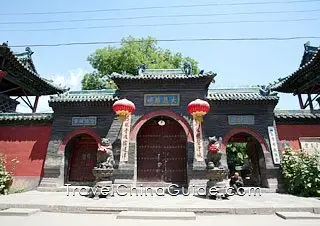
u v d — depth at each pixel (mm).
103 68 30969
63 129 18141
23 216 9766
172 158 18266
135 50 30375
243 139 20406
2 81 22641
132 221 9023
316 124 17984
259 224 8672
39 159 18078
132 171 16281
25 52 23734
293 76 21031
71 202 11750
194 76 17484
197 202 11906
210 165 13820
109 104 18125
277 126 18031
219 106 17797
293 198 13383
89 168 18922
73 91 19641
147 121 18719
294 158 15711
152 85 18031
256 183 18703
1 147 18531
